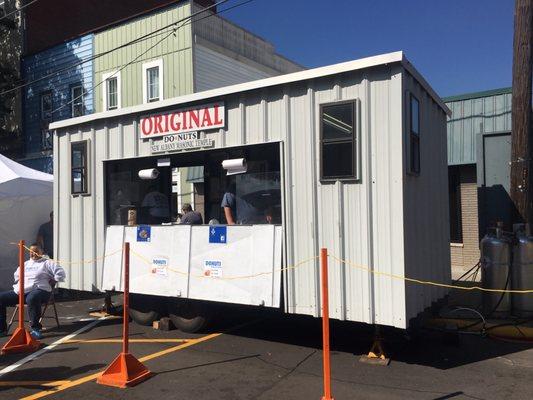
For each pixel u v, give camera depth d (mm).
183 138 7141
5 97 18922
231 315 7945
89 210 8195
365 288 5633
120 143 7848
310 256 5992
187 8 14711
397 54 5363
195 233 6898
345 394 4965
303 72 5973
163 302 7805
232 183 6961
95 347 6797
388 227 5508
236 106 6648
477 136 10477
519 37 8219
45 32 19938
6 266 11102
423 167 6430
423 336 6918
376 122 5590
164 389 5199
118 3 22625
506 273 7652
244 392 5074
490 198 10352
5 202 11070
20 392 5180
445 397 4875
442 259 7379
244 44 17656
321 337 7066
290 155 6168
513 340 6781
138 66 15797
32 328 7324
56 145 8750
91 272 8094
